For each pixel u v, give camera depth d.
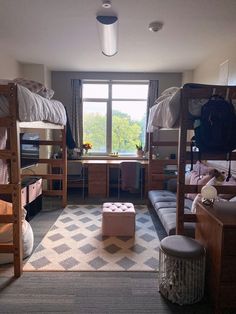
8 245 2.29
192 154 2.33
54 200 4.91
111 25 2.77
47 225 3.58
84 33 3.29
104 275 2.34
